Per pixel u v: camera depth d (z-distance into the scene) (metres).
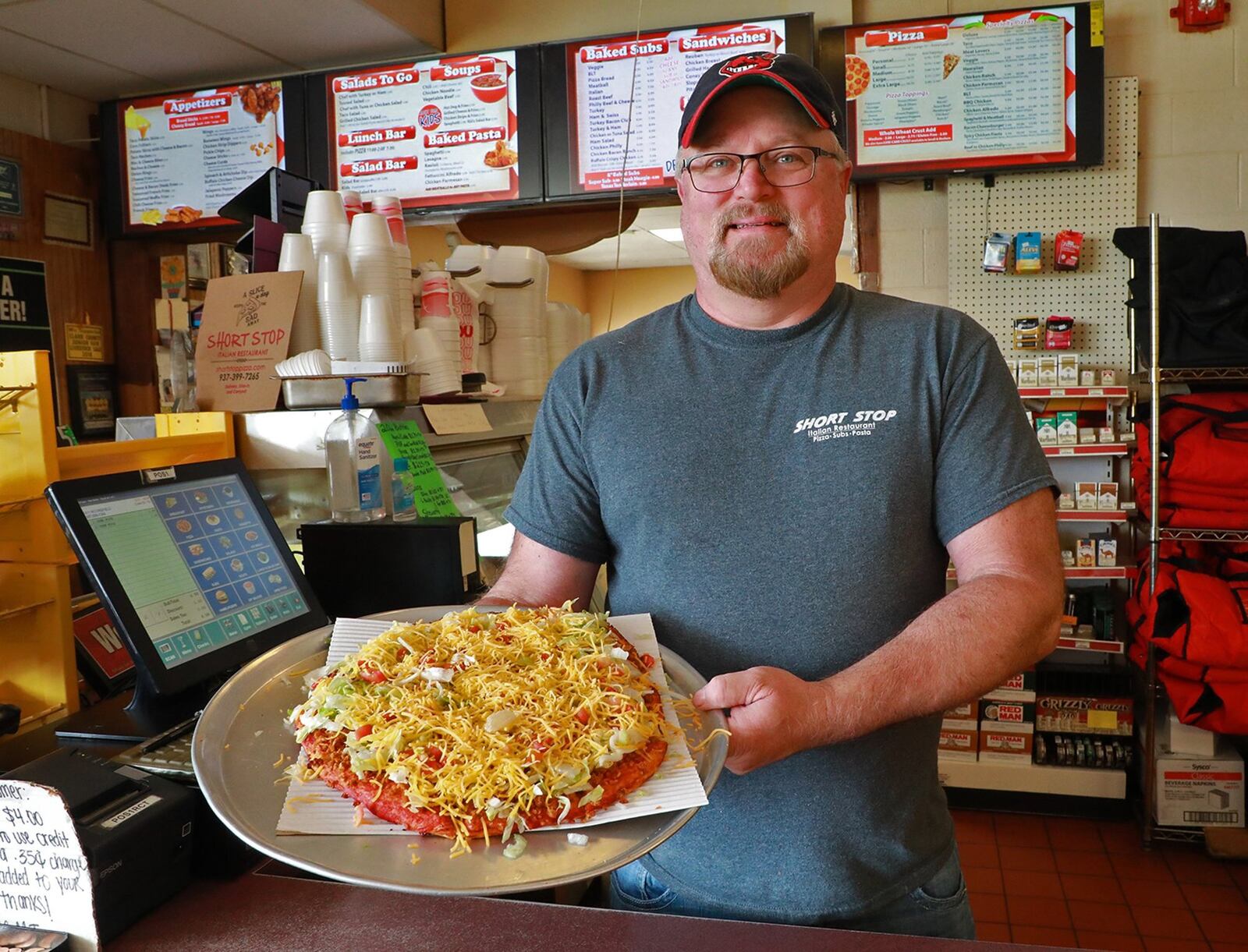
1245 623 2.82
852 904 1.18
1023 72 3.08
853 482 1.20
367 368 1.82
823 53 3.20
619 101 3.31
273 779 0.98
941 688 1.04
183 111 3.66
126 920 0.95
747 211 1.21
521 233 3.60
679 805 0.90
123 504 1.25
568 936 0.96
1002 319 3.32
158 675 1.17
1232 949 2.50
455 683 1.10
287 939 0.95
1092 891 2.81
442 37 3.56
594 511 1.37
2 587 1.39
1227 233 2.88
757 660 1.20
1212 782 3.03
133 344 3.80
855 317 1.27
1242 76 3.12
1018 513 1.18
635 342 1.35
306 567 1.68
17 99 3.55
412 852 0.86
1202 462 2.88
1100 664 3.41
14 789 0.89
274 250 2.10
